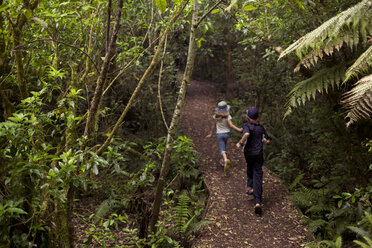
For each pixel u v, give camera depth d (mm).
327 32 3219
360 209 4105
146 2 5500
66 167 2709
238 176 7125
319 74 4160
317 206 5039
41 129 2967
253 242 4594
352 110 3049
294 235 4723
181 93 4121
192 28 3967
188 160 7246
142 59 6691
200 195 6680
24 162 2572
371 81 2980
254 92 11672
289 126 8703
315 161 6406
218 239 4688
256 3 3668
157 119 9016
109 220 3766
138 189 5477
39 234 2998
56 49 3873
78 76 4137
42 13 3113
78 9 4184
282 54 3652
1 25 2793
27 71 3516
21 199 2529
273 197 5980
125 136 8055
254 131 5555
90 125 3129
